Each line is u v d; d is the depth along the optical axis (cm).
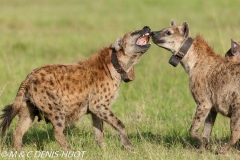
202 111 1892
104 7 6266
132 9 6056
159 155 1792
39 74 1788
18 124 1841
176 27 1995
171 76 2931
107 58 1916
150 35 2016
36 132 2108
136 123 2208
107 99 1900
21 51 3694
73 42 3988
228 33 4100
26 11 5791
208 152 1858
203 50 1936
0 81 2842
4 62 3234
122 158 1788
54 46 3862
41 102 1777
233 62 1845
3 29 4681
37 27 4856
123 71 1909
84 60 1914
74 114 1864
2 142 1894
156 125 2181
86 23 5028
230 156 1767
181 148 1911
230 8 5878
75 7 6316
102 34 4356
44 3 6775
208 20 5209
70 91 1822
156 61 3275
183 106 2486
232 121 1755
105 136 2095
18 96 1775
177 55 1969
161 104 2498
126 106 2497
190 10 5912
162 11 5878
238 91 1764
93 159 1800
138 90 2747
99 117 1897
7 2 6794
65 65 1858
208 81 1875
